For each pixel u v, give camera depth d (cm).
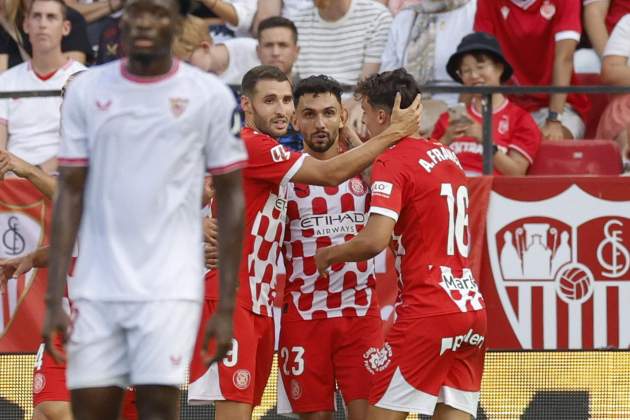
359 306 2127
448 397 1942
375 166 1925
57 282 1420
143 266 1412
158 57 1412
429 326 1892
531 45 3002
